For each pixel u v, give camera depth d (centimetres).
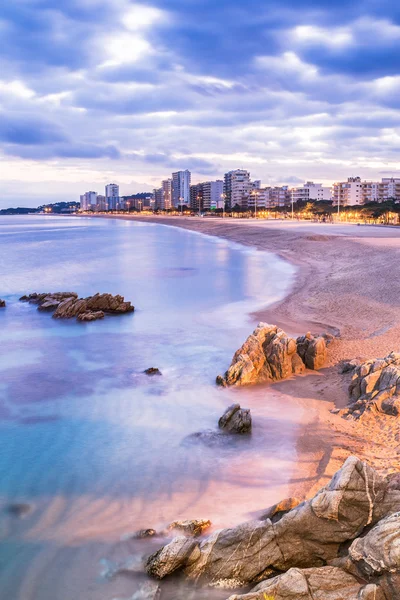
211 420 1828
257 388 2111
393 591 825
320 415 1791
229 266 6488
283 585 878
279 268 5941
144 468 1512
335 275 4766
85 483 1442
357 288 3944
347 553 944
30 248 10344
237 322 3297
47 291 5009
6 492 1402
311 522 984
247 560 1002
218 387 2158
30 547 1166
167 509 1293
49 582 1055
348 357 2350
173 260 7519
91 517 1275
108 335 3175
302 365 2250
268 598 868
